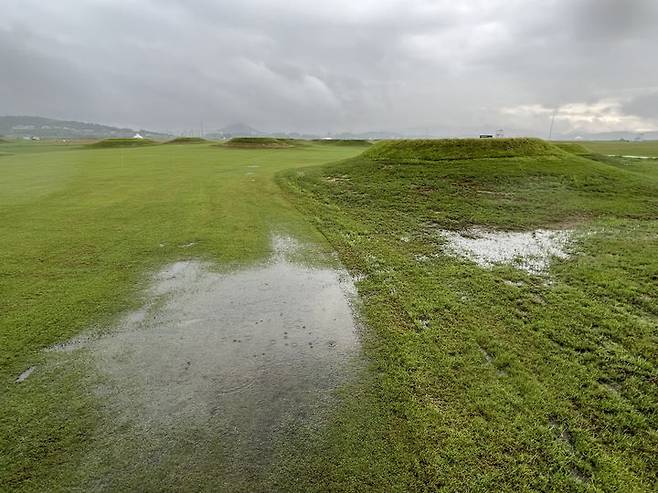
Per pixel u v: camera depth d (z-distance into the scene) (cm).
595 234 1190
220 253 1027
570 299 779
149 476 401
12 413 475
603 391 529
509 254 1037
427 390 527
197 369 568
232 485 393
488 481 401
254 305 761
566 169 1828
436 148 2105
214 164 2758
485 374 557
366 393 522
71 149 5303
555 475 409
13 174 2284
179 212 1402
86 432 452
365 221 1341
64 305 733
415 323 693
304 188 1784
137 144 5906
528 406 499
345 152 4131
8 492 379
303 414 486
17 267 901
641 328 677
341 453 431
